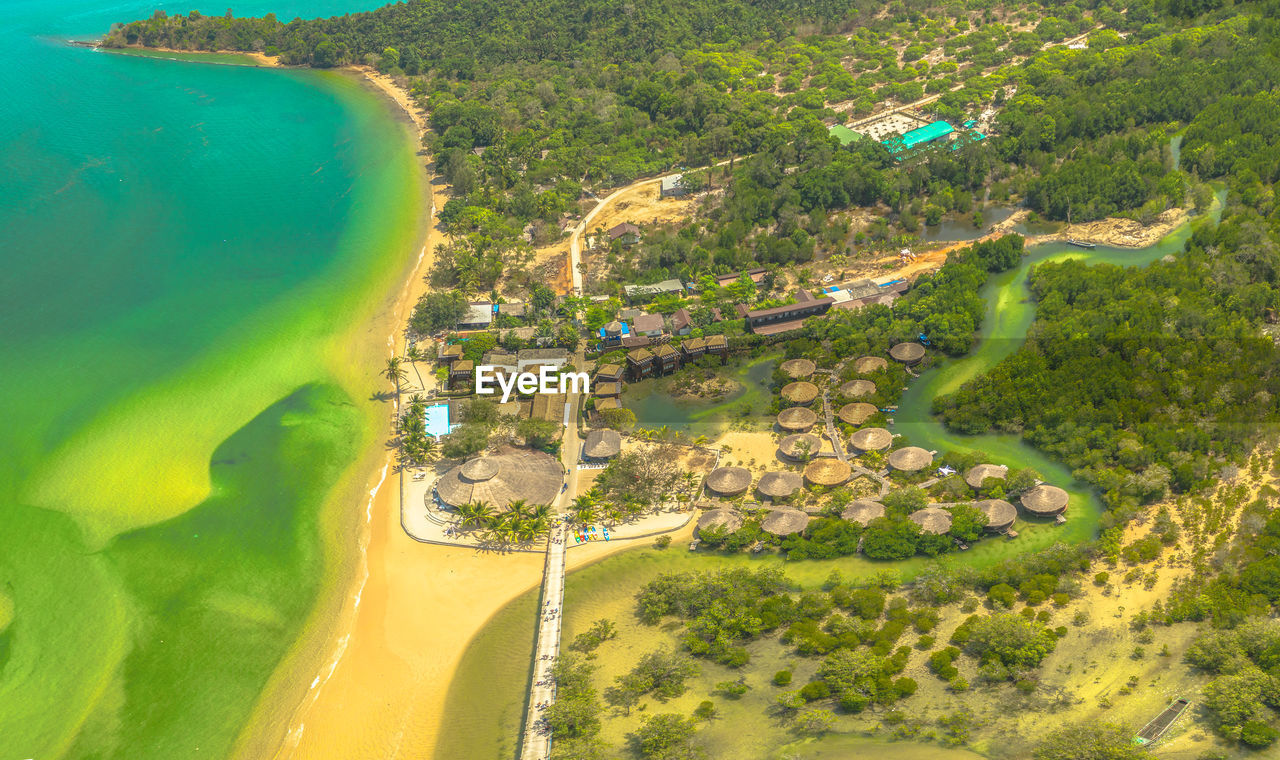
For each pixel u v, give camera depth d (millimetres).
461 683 126750
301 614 140750
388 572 147625
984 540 143500
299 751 119438
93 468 176750
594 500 155000
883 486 155500
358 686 127688
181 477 173125
